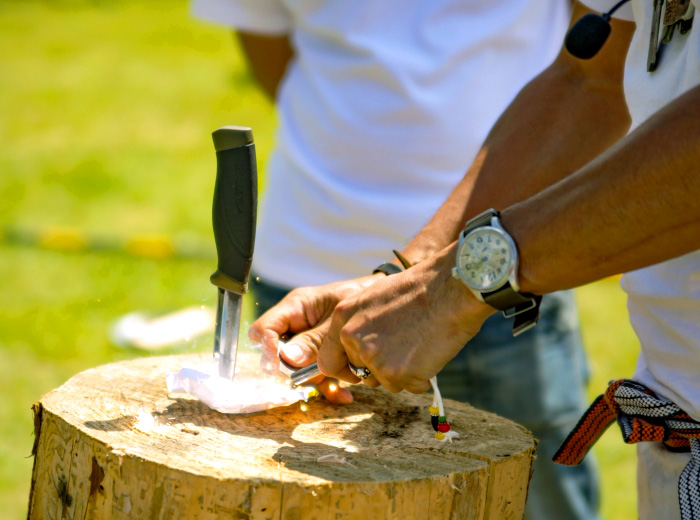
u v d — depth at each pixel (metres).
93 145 14.31
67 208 11.16
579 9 2.96
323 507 1.89
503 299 1.86
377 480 1.93
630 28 2.55
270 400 2.34
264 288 3.92
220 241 2.27
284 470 1.96
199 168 13.37
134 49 21.39
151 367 2.65
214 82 18.73
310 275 3.76
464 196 2.62
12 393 6.30
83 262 9.23
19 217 10.66
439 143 3.53
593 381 6.82
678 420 2.07
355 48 3.60
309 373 2.31
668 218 1.65
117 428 2.14
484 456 2.13
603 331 7.92
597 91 2.62
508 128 2.68
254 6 4.53
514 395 3.65
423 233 2.60
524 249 1.82
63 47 21.31
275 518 1.88
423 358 1.99
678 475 2.15
